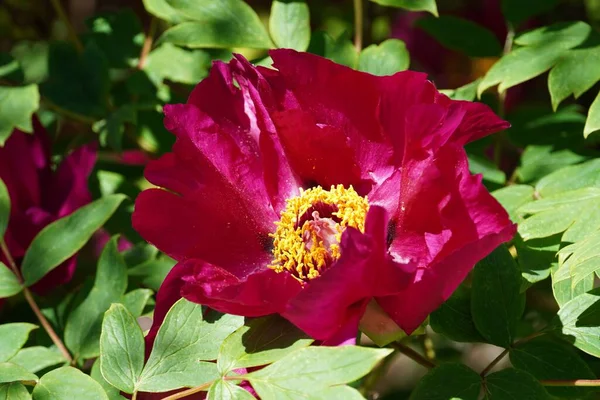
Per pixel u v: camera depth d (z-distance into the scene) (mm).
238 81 633
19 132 726
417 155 564
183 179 606
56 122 852
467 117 588
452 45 796
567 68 666
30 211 714
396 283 538
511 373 562
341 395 506
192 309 573
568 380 576
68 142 867
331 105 627
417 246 584
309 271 610
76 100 794
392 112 616
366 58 723
